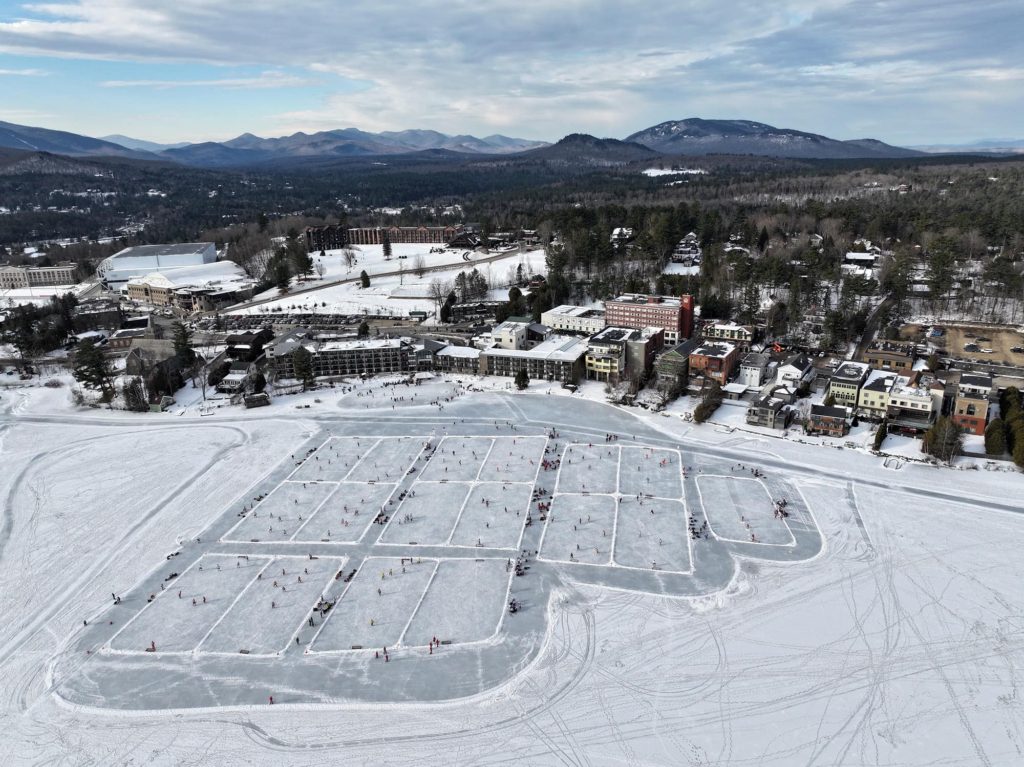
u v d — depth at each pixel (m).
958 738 80.00
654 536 123.00
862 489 136.75
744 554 116.44
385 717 85.38
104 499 143.25
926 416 163.00
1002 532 119.94
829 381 176.25
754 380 195.12
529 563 116.31
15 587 114.00
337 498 141.25
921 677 89.06
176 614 106.31
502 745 80.88
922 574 109.25
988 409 162.00
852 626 98.38
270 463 159.00
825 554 115.56
